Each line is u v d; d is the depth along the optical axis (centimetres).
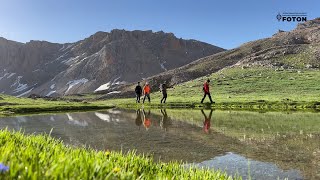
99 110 3578
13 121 2016
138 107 4222
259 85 7838
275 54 15525
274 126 1641
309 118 2145
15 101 5431
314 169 754
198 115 2545
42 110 3406
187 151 973
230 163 816
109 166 367
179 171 482
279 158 871
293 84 7600
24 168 252
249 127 1597
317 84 7394
